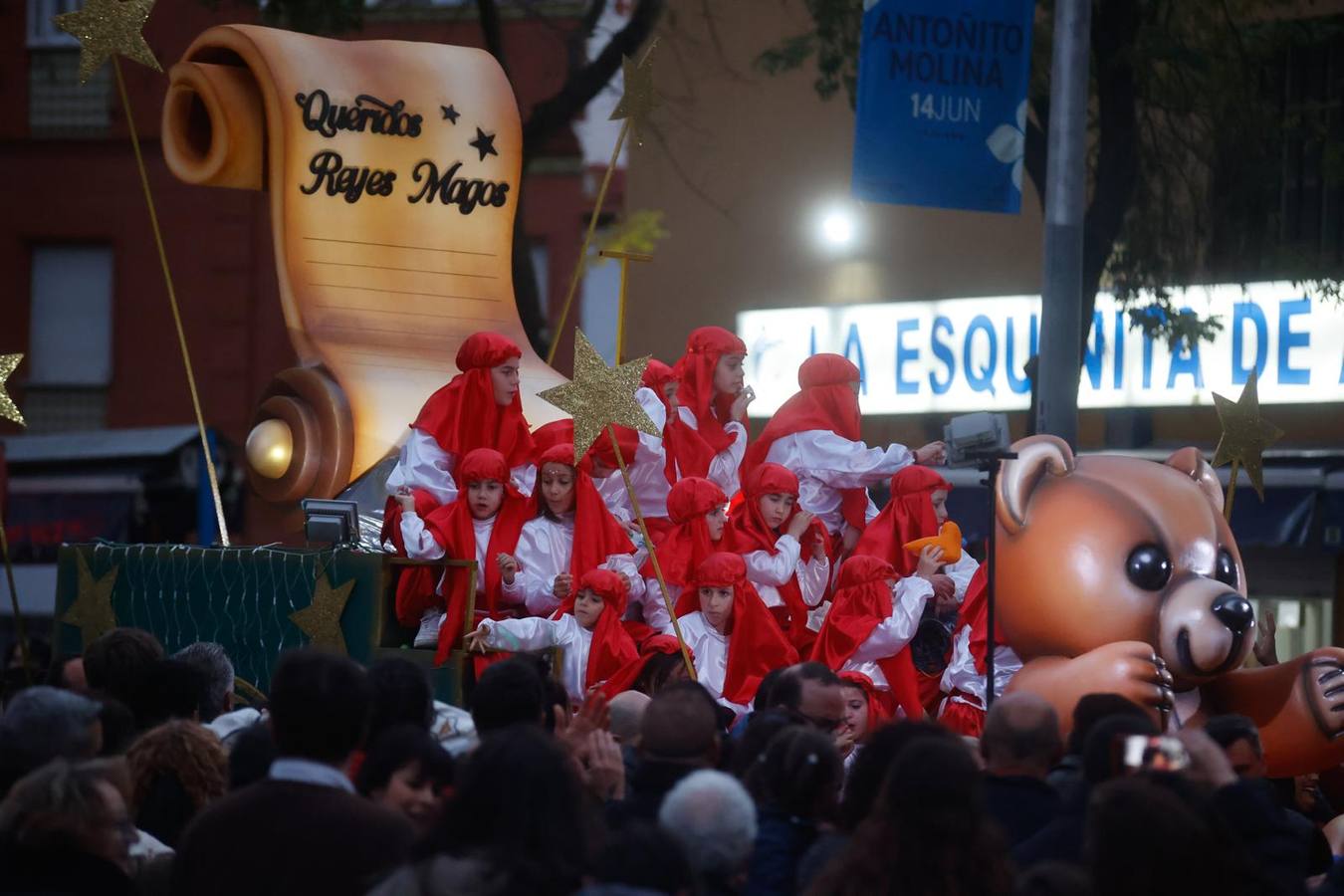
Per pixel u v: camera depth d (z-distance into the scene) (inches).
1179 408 907.4
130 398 1387.8
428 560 486.6
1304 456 849.5
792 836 282.8
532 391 642.8
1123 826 226.8
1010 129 579.2
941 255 986.1
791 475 521.0
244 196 1376.7
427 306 657.6
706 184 1069.1
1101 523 437.1
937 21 573.0
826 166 1029.8
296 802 251.9
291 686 257.4
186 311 1380.4
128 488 1181.7
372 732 319.9
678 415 565.6
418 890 221.1
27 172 1398.9
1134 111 733.3
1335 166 812.0
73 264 1403.8
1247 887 241.9
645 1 873.5
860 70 569.9
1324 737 443.2
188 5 1366.9
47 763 290.8
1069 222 571.8
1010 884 235.8
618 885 222.5
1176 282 821.2
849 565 502.0
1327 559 865.5
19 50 1401.3
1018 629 447.2
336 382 619.2
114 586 547.5
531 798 224.1
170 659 366.3
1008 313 940.6
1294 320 847.1
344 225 648.4
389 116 661.3
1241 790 287.3
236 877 247.3
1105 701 316.5
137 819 320.2
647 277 1085.1
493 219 677.9
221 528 570.3
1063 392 566.3
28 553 1192.2
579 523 505.4
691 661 486.3
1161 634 430.0
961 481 919.0
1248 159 798.5
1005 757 296.5
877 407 987.3
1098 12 718.5
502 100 685.9
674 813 259.6
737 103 1059.9
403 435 613.6
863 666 500.1
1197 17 780.0
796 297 1036.5
